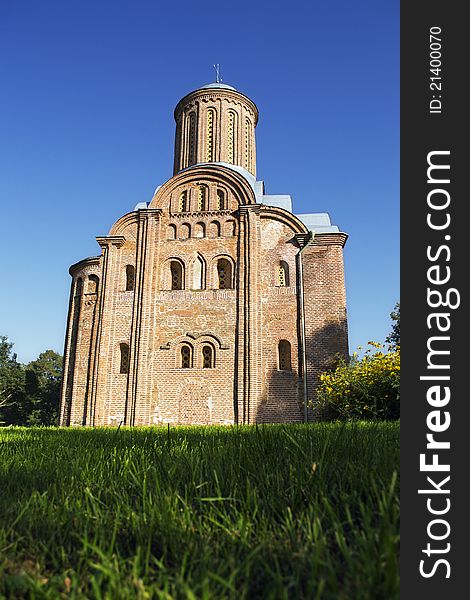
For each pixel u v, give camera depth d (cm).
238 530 245
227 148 3388
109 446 571
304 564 205
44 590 199
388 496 242
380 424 807
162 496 292
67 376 2834
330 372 2380
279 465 349
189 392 2550
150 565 230
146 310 2697
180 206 2966
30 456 513
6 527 271
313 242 2691
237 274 2714
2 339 5247
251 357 2536
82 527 267
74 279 3033
